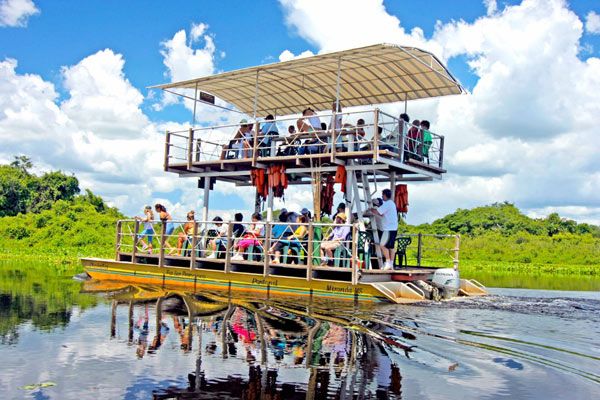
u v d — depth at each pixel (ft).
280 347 24.16
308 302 37.40
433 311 34.65
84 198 139.74
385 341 25.53
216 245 46.55
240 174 48.39
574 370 21.33
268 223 41.68
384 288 37.63
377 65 43.04
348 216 42.29
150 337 25.98
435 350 24.00
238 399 17.76
